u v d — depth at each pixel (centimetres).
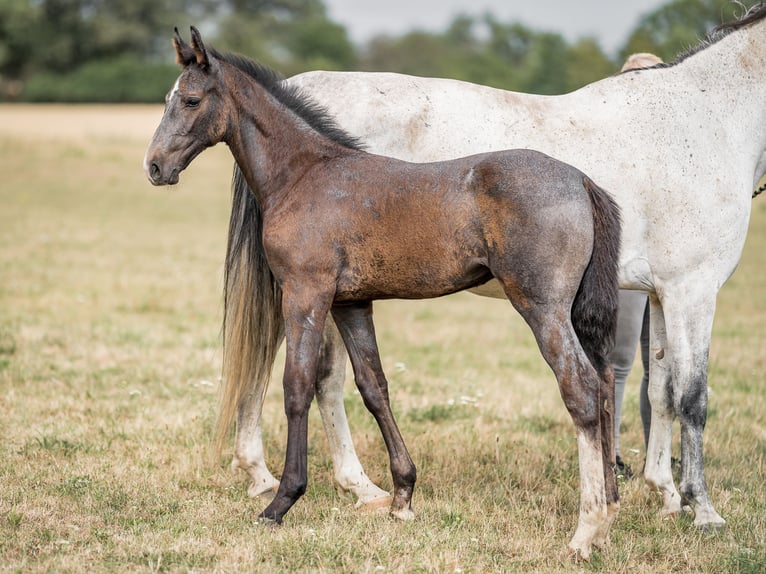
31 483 600
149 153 535
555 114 609
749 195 605
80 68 7419
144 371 925
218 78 541
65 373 902
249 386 617
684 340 585
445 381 942
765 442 764
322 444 736
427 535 533
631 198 591
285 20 8575
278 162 552
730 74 604
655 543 540
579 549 506
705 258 582
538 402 876
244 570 477
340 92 620
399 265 516
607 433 516
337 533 532
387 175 522
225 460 684
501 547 528
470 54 9506
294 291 529
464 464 693
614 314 503
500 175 491
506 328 1250
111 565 479
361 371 566
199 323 1175
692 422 580
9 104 6506
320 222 524
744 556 509
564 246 486
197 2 8312
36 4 7638
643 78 614
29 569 470
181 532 527
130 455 679
